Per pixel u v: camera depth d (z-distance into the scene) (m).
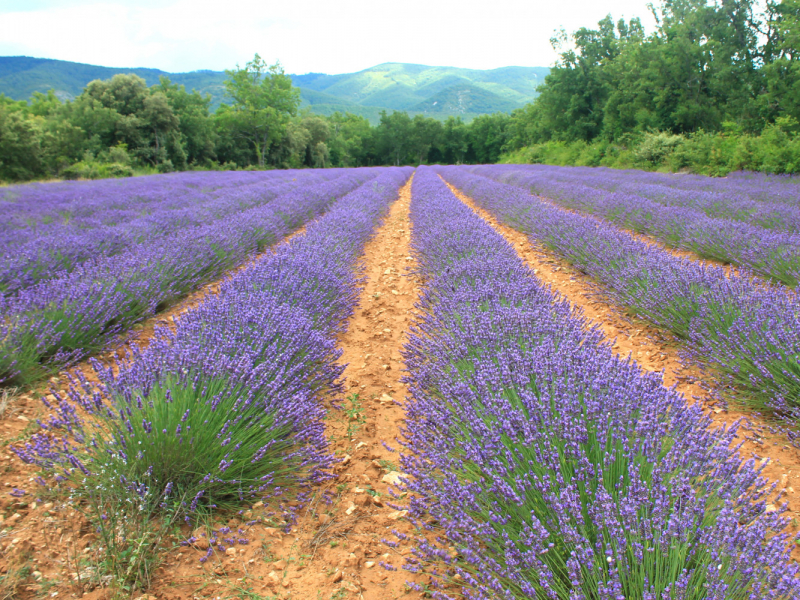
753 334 3.62
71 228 7.60
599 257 6.35
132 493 2.16
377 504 2.54
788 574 1.40
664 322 4.56
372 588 2.00
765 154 18.27
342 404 3.56
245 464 2.48
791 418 3.15
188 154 49.81
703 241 7.49
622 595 1.45
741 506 1.77
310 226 8.26
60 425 2.38
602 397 2.24
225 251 7.04
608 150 32.91
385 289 6.64
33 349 3.70
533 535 1.66
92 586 1.89
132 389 2.51
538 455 2.00
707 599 1.40
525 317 3.47
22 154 28.88
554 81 43.69
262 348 3.22
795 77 23.73
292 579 2.04
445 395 2.87
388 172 35.56
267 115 56.00
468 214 9.37
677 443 2.00
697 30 28.88
